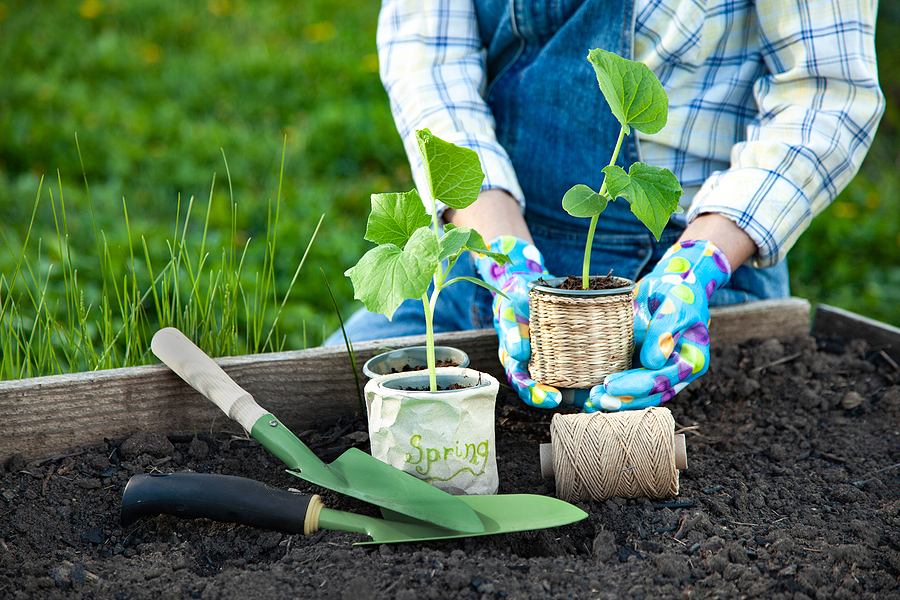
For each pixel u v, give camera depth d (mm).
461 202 1352
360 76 5914
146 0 7141
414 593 1151
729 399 1858
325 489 1492
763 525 1376
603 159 1922
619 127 1886
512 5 1935
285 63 6086
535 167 2002
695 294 1488
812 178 1691
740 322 2041
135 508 1325
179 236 3742
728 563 1240
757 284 2107
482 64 2041
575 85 1898
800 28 1726
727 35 1845
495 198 1780
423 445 1340
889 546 1321
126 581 1235
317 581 1198
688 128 1866
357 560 1237
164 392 1632
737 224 1647
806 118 1718
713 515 1405
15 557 1301
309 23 7109
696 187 1904
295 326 3094
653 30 1810
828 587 1205
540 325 1418
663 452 1380
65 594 1208
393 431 1347
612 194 1311
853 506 1450
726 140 1884
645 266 2021
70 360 1837
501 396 1804
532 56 2008
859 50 1698
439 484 1355
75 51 6234
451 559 1237
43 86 5551
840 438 1713
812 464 1605
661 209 1315
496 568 1224
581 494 1396
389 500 1300
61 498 1452
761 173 1683
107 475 1514
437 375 1431
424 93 1922
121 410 1608
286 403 1728
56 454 1569
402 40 1988
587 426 1384
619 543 1313
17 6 6922
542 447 1464
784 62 1789
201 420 1663
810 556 1276
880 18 5223
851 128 1713
